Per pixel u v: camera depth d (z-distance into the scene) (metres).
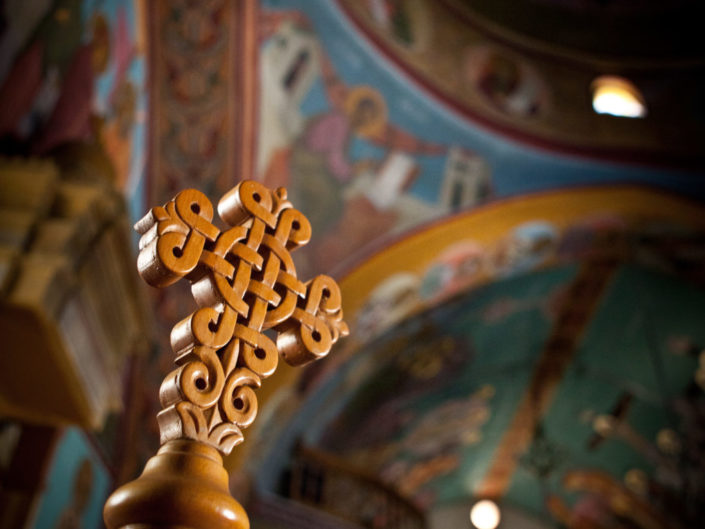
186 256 1.29
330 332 1.51
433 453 12.62
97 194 4.26
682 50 8.32
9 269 3.93
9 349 4.24
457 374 11.09
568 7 8.30
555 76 8.29
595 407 12.35
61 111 4.73
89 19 4.74
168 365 6.69
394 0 7.20
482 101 7.91
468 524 14.22
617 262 9.60
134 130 5.58
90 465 5.77
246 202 1.44
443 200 8.12
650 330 10.77
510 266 9.19
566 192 8.48
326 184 7.40
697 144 8.39
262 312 1.37
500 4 7.99
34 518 4.95
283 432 8.95
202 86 6.08
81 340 4.36
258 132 6.65
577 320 10.80
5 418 4.91
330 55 7.01
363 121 7.45
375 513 11.38
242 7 6.09
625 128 8.36
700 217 8.59
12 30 4.13
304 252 7.39
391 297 8.41
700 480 12.48
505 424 12.86
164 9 5.49
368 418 10.59
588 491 13.90
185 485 1.11
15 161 4.26
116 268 4.52
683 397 11.57
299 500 9.49
